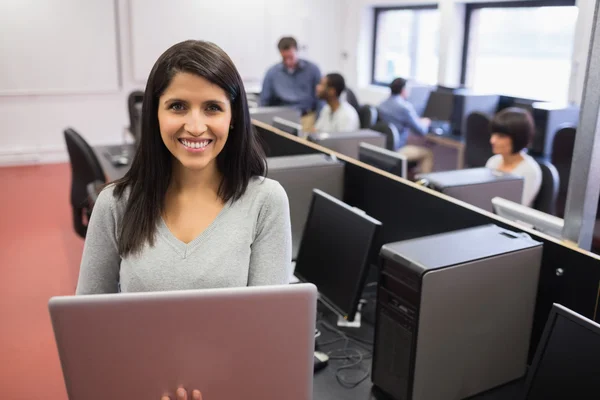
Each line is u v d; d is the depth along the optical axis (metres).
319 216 1.91
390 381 1.42
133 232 1.07
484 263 1.34
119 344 0.91
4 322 2.99
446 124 5.78
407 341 1.34
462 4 5.92
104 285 1.12
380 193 2.10
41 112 6.33
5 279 3.50
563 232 1.52
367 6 7.07
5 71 6.05
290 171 2.18
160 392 0.94
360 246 1.66
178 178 1.11
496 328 1.42
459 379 1.40
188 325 0.91
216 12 6.73
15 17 5.95
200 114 1.01
